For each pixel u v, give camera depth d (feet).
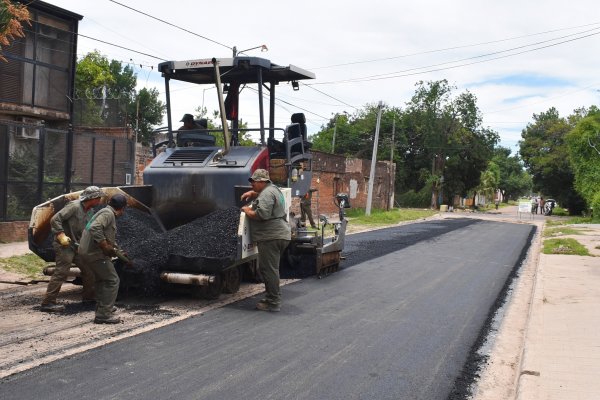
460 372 18.99
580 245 62.64
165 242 27.40
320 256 35.81
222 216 28.81
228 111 36.27
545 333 23.61
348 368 18.70
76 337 20.76
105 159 56.65
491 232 86.63
